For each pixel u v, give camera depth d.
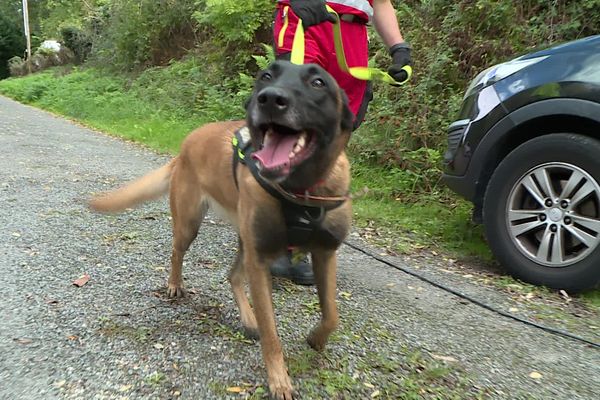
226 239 4.36
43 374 2.25
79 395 2.13
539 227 3.75
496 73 4.07
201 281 3.45
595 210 3.55
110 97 15.43
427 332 2.96
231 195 2.84
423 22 8.06
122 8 18.27
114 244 3.99
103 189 5.76
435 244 4.81
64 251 3.74
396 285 3.69
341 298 3.37
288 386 2.25
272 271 3.52
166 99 13.10
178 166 3.23
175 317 2.90
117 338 2.60
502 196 3.89
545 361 2.74
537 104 3.72
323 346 2.61
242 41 12.30
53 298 2.97
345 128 2.26
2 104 17.20
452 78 7.16
